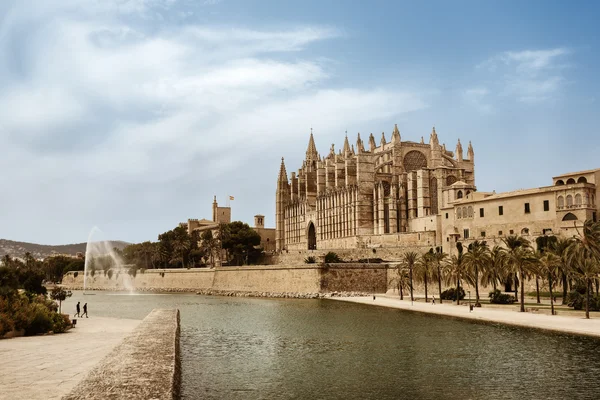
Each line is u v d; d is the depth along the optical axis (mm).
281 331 76125
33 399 33844
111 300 150375
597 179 117625
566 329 68750
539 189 123062
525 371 48312
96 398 26703
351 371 49469
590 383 44000
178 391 40344
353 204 196000
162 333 51906
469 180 193000
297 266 150750
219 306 122688
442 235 148500
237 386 44062
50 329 68938
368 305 115125
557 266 84562
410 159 198625
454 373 48188
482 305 99500
